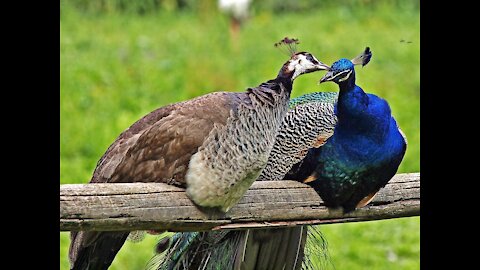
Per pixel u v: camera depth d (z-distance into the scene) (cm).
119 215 823
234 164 885
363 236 1623
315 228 1084
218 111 889
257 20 3572
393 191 1020
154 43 3062
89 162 1955
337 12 3684
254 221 923
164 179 870
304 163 994
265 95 920
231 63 2789
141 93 2433
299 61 957
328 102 1035
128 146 899
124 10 3675
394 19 3538
